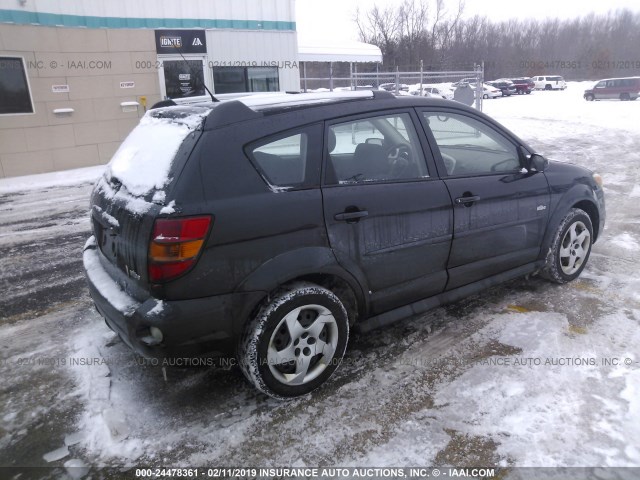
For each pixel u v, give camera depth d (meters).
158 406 2.86
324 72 29.52
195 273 2.48
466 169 3.56
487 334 3.52
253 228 2.59
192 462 2.45
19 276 4.95
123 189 2.83
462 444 2.50
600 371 3.03
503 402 2.79
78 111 10.74
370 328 3.17
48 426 2.72
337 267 2.88
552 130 16.41
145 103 11.50
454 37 55.53
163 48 11.42
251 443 2.56
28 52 9.92
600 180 4.55
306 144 2.85
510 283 4.39
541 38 67.44
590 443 2.46
